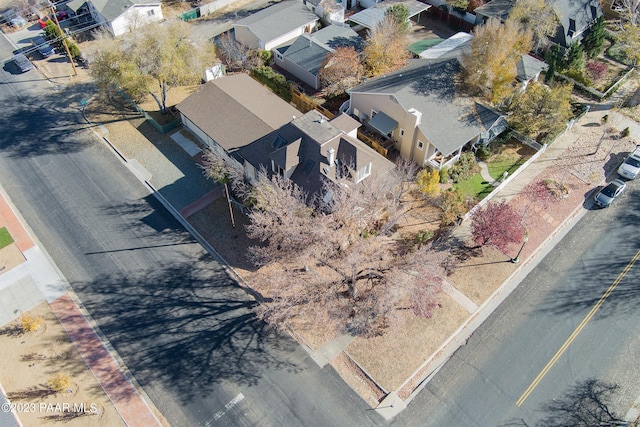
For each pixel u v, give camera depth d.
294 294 34.56
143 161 49.88
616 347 36.38
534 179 47.44
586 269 40.94
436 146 44.78
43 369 35.22
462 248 42.12
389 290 31.17
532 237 42.84
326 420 32.97
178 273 40.78
